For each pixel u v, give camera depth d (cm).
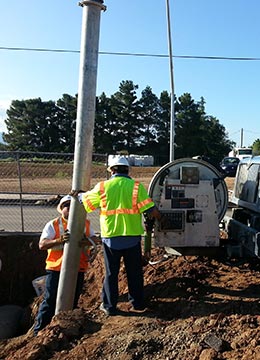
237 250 651
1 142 8119
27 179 1958
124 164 523
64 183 1838
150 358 406
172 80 1295
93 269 732
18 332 745
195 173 607
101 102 7144
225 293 536
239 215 705
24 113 7200
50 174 1894
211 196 613
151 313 508
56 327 469
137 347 421
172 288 564
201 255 684
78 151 520
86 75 511
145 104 7256
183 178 605
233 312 476
